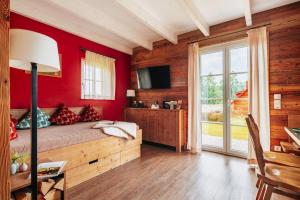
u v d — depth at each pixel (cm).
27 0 282
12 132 211
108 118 468
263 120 295
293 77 283
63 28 347
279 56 295
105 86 459
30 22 309
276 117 296
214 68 386
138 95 519
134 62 530
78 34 380
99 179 246
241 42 342
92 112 402
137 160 326
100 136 268
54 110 351
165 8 315
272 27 302
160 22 367
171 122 395
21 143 191
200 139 377
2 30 65
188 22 370
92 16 309
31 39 115
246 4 260
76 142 234
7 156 66
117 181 240
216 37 368
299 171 153
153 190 217
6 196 65
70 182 222
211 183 235
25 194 135
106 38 449
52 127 303
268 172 150
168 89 450
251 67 308
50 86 346
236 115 359
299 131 220
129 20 361
